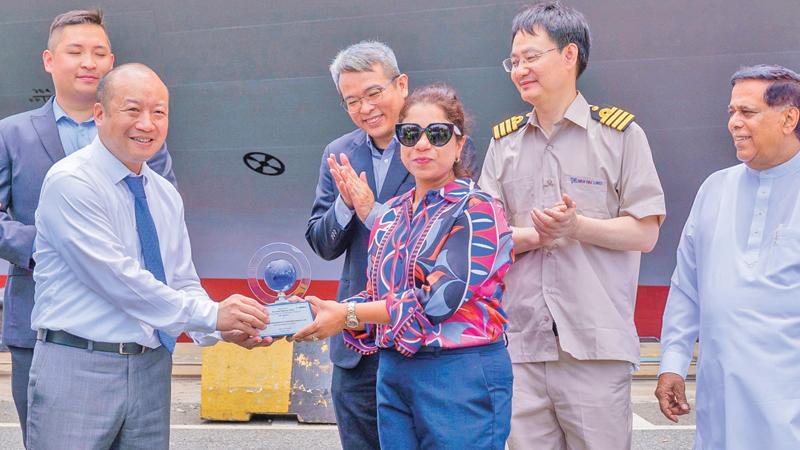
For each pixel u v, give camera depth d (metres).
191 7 6.55
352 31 6.45
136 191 2.58
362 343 2.47
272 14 6.48
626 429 2.81
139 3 6.58
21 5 6.71
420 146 2.26
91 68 3.23
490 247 2.19
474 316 2.22
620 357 2.74
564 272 2.77
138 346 2.54
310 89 6.74
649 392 6.70
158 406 2.61
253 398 5.71
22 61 6.95
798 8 6.06
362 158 3.01
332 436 5.40
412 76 6.53
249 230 7.59
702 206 2.71
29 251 3.01
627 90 6.52
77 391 2.48
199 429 5.58
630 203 2.75
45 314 2.53
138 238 2.59
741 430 2.43
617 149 2.76
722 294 2.52
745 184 2.58
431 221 2.24
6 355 8.14
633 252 2.83
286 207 7.45
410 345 2.19
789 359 2.39
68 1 6.66
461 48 6.38
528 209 2.86
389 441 2.31
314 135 6.97
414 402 2.25
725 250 2.55
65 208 2.45
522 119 2.92
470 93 6.53
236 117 6.96
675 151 6.78
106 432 2.49
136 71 2.50
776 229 2.46
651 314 7.79
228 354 5.80
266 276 2.93
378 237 2.39
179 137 7.10
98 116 2.52
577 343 2.74
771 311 2.42
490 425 2.22
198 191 7.41
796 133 2.45
